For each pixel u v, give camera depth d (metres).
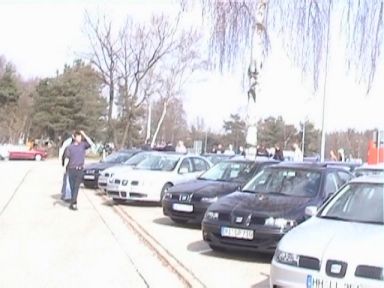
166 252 8.82
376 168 13.43
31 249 8.73
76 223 11.59
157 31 51.47
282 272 5.57
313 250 5.46
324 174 9.72
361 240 5.53
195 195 11.52
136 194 15.02
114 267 7.73
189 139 83.81
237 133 84.94
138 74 45.75
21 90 72.81
